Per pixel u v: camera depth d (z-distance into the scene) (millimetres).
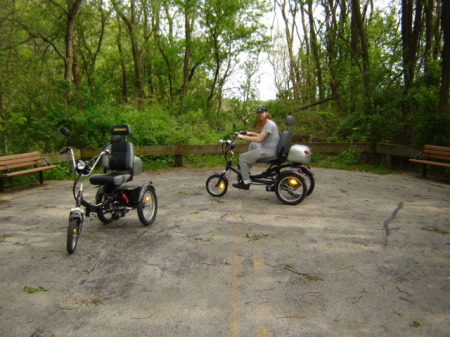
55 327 2910
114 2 17969
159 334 2797
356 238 4781
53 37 16500
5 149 10656
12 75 10414
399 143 11078
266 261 4090
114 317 3037
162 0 19141
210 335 2773
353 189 7742
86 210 4891
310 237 4828
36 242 4820
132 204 5227
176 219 5699
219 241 4723
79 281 3693
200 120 15156
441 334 2762
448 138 9383
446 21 9219
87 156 11000
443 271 3814
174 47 21641
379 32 14773
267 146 6512
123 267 4004
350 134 12000
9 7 12477
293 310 3102
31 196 7594
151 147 10992
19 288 3564
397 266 3938
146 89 22078
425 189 7742
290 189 6527
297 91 16688
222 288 3496
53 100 11602
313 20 17609
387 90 11539
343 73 14977
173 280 3678
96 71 23297
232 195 7246
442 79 9469
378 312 3061
